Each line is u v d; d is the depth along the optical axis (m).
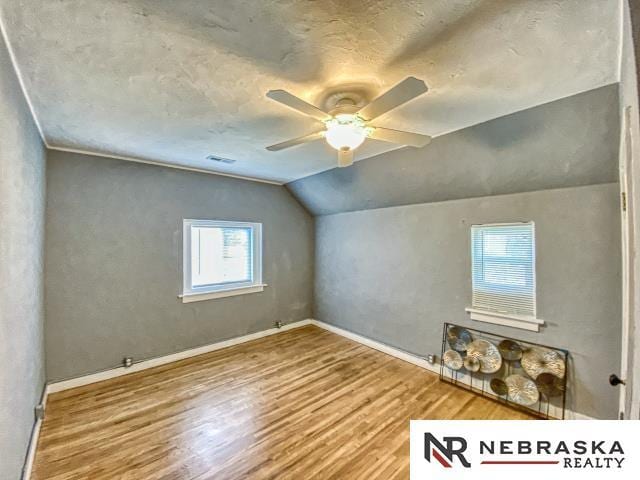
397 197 3.31
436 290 3.05
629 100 1.02
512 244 2.50
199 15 1.04
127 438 1.98
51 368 2.54
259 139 2.39
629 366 1.24
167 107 1.80
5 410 1.28
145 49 1.24
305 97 1.66
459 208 2.86
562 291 2.23
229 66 1.37
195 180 3.45
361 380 2.83
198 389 2.64
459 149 2.38
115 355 2.88
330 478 1.66
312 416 2.24
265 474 1.69
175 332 3.29
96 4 0.98
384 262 3.61
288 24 1.10
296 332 4.33
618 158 1.84
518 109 1.84
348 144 1.72
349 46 1.23
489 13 1.04
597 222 2.08
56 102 1.70
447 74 1.44
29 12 1.01
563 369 2.19
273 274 4.25
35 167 1.98
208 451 1.86
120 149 2.63
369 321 3.78
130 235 2.98
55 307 2.56
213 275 3.71
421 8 1.02
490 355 2.55
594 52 1.26
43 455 1.81
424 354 3.14
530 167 2.21
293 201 4.49
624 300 1.60
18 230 1.52
